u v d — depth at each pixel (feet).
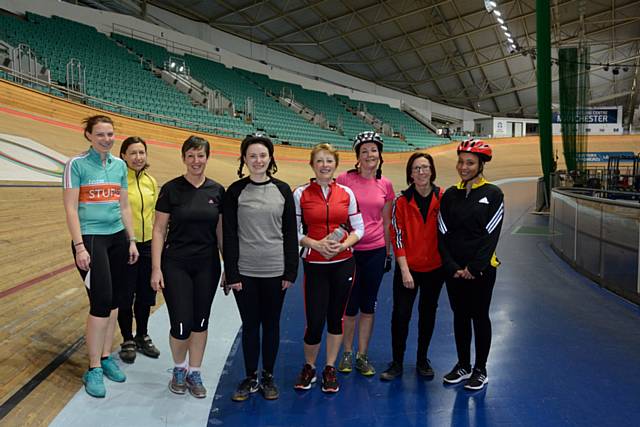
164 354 9.52
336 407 7.61
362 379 8.75
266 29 78.43
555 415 7.29
